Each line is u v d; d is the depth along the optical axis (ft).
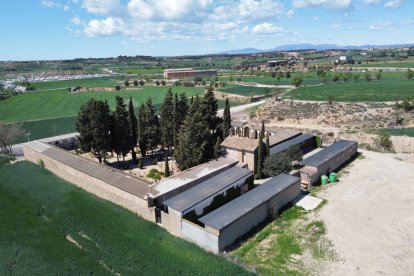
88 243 124.77
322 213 147.84
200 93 569.23
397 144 243.60
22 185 185.26
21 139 301.43
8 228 137.59
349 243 125.49
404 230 132.57
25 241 127.34
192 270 107.76
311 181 180.14
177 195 146.82
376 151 242.78
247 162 196.44
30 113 438.81
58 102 522.88
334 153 205.36
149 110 236.02
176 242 126.52
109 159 242.78
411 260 115.03
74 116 410.93
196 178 165.17
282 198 154.40
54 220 144.46
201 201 141.38
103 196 169.58
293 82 563.07
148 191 150.20
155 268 108.58
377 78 556.92
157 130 239.50
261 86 627.87
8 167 219.82
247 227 134.92
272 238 130.82
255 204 139.44
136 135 239.30
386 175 189.88
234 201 143.33
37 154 223.30
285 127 308.19
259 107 397.80
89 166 183.93
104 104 214.07
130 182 159.94
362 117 306.76
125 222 141.49
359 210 149.48
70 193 173.47
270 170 188.85
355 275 108.68
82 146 216.54
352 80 572.10
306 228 136.67
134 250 119.14
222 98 530.68
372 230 133.49
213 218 127.95
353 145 226.17
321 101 372.58
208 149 201.87
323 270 111.45
